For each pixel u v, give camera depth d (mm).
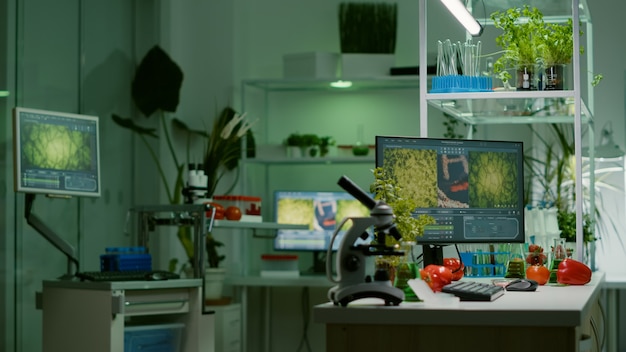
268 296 6777
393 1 6891
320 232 6773
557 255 3779
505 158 3662
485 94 3857
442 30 4172
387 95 6965
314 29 7105
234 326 6254
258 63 7137
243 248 6531
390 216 2574
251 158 6617
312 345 6914
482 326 2457
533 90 3934
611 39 6191
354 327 2502
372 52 6703
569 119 4723
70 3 6078
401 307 2484
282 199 6805
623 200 6035
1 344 5344
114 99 6559
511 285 3209
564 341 2424
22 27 5570
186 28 6988
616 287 5422
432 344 2471
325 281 6176
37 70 5711
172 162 6793
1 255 5359
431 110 6848
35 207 5652
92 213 6238
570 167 5719
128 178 6684
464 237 3588
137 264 4887
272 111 7070
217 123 6445
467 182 3598
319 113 7031
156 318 5027
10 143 5441
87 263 6172
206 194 5648
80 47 6176
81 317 4539
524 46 3955
